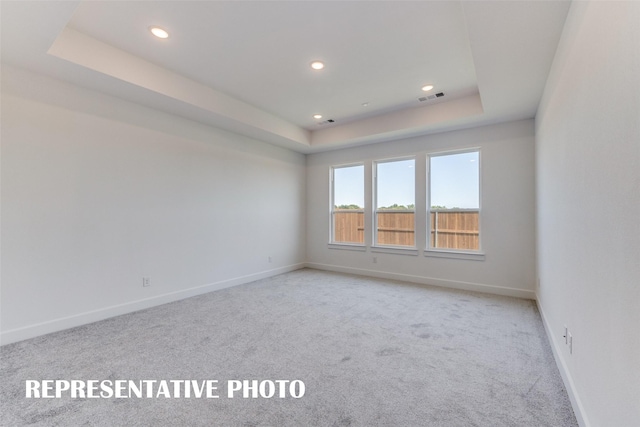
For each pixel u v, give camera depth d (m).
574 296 1.73
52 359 2.22
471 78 3.31
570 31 1.81
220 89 3.63
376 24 2.35
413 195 4.91
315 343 2.53
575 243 1.72
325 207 5.90
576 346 1.67
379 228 5.29
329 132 5.20
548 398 1.77
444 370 2.10
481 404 1.72
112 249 3.18
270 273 5.26
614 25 1.12
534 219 3.86
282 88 3.59
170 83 3.18
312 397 1.79
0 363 2.16
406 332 2.77
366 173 5.36
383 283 4.72
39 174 2.69
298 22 2.33
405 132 4.54
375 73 3.19
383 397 1.79
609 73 1.17
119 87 2.95
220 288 4.35
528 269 3.90
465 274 4.36
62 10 1.88
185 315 3.21
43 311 2.69
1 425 1.53
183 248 3.88
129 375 2.01
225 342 2.54
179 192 3.84
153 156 3.56
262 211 5.13
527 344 2.51
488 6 1.82
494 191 4.14
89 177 3.01
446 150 4.52
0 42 2.20
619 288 1.08
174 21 2.33
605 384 1.21
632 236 0.98
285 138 4.89
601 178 1.28
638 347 0.92
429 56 2.84
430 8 2.16
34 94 2.66
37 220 2.67
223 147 4.43
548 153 2.70
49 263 2.74
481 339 2.62
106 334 2.69
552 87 2.45
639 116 0.92
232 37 2.54
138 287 3.40
